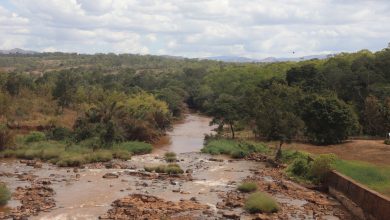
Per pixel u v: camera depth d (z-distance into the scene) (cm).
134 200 3225
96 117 6875
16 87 9456
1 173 4288
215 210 3034
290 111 5753
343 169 3788
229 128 9056
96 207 3077
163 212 2939
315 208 3162
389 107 6881
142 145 6303
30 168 4675
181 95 14812
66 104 9656
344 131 6122
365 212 2903
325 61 12000
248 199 3172
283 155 5297
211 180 4156
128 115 7288
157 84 16738
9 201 3178
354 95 8150
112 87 12619
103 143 6081
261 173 4522
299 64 14312
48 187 3647
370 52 11250
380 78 8356
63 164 4831
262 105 5903
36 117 8050
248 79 14500
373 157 4816
